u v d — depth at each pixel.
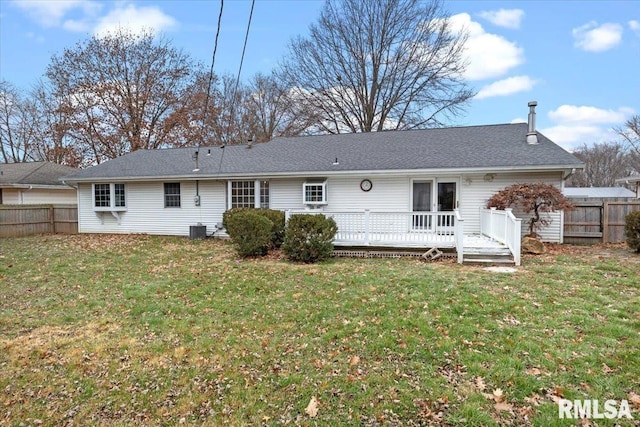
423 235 9.28
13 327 4.84
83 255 9.95
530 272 6.97
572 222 11.05
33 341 4.38
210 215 13.62
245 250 9.32
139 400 3.16
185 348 4.11
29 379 3.55
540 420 2.67
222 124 28.02
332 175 11.82
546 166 9.77
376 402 2.98
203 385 3.35
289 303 5.50
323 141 14.66
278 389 3.24
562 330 4.16
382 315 4.82
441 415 2.78
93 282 7.07
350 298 5.61
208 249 10.91
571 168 9.72
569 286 5.90
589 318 4.48
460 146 11.91
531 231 10.04
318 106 24.19
